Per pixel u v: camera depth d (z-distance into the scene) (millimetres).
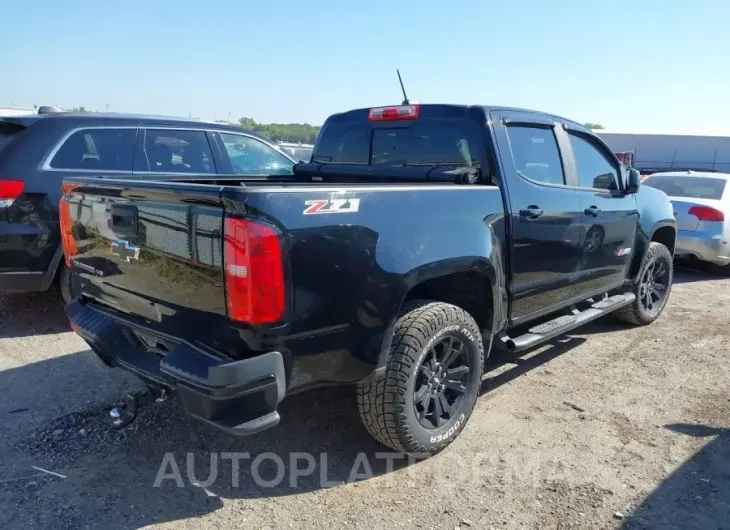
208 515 2898
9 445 3463
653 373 4785
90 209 3299
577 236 4539
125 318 3230
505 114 4074
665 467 3371
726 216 8352
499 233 3750
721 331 5953
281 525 2836
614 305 5223
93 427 3699
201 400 2592
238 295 2535
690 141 31219
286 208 2605
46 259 5277
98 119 5664
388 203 3033
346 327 2871
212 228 2596
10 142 5203
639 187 5434
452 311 3361
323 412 3980
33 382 4336
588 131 4977
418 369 3230
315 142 5086
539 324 4766
